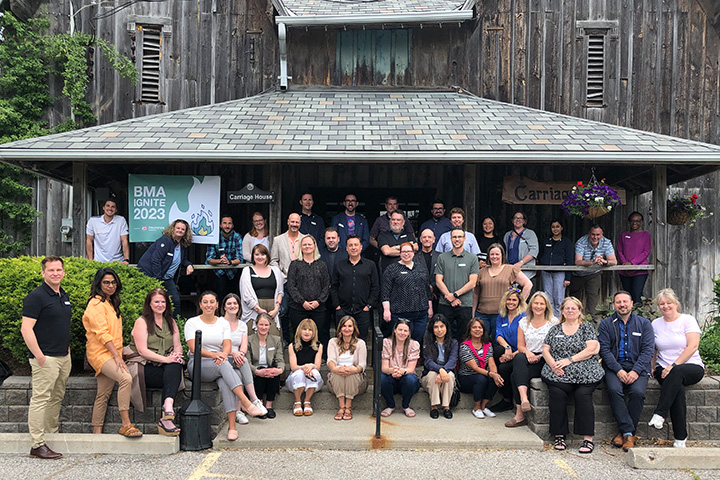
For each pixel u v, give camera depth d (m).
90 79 11.01
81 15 11.05
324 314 7.05
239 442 5.63
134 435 5.53
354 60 10.91
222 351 6.05
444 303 7.18
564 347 5.94
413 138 8.30
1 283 6.25
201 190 8.60
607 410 6.07
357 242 6.95
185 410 5.60
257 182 10.42
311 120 9.09
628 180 10.01
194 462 5.25
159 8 11.19
